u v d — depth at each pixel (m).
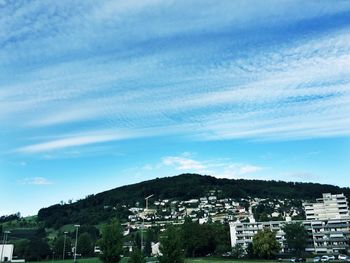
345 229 192.00
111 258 87.56
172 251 82.94
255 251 180.12
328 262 145.38
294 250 189.62
